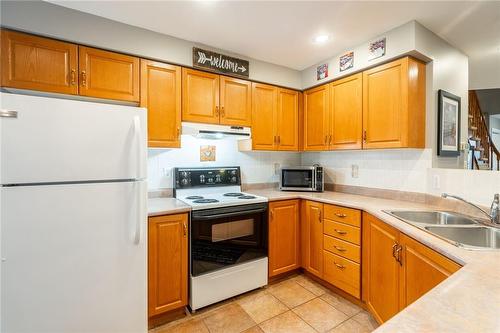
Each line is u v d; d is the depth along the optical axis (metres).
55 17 1.70
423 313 0.66
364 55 2.27
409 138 2.02
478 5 1.71
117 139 1.50
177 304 1.94
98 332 1.47
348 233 2.17
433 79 2.09
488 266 0.96
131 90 2.00
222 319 1.95
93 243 1.44
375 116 2.23
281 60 2.69
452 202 1.93
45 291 1.33
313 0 1.67
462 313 0.66
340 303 2.16
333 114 2.63
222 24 1.97
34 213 1.30
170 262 1.90
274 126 2.81
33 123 1.29
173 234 1.92
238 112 2.55
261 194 2.68
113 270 1.50
